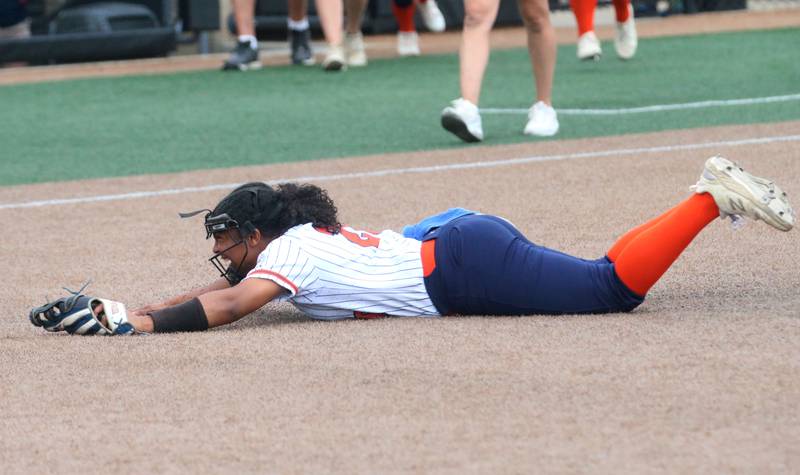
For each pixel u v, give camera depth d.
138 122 30.28
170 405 9.26
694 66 35.88
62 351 10.87
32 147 27.22
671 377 9.33
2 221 18.50
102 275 14.52
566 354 10.05
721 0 48.88
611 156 21.67
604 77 34.38
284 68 39.88
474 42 23.95
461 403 8.97
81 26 41.41
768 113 26.58
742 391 8.95
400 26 41.66
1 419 9.12
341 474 7.77
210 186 21.16
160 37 41.78
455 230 11.56
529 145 23.73
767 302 11.65
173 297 12.95
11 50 40.03
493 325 11.14
